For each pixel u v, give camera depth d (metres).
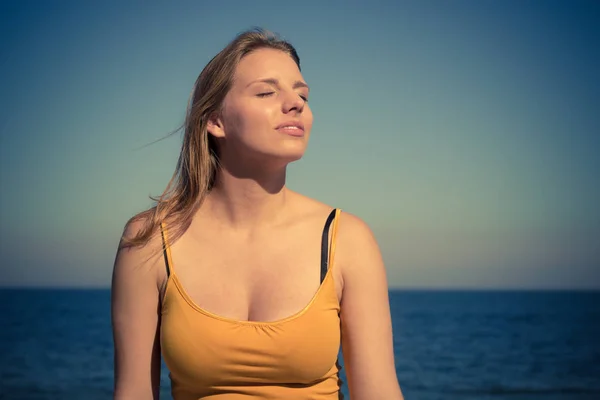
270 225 2.19
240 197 2.18
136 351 2.13
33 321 44.97
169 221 2.21
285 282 2.09
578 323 45.62
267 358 1.98
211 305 2.07
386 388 2.12
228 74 2.17
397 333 40.00
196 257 2.15
